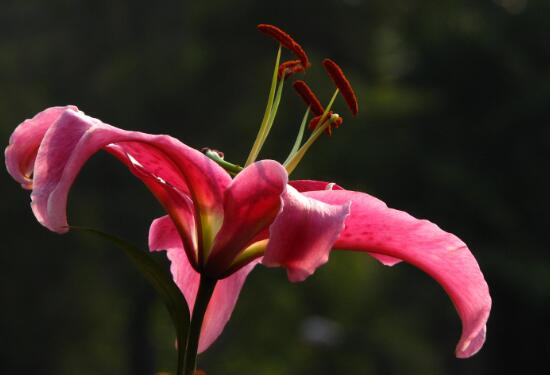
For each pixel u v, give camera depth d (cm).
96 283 2677
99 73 2838
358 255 3108
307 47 2814
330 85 2597
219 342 2859
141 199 2659
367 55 2880
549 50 2959
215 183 190
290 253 171
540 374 2823
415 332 3206
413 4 2941
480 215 2791
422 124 2920
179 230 197
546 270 2711
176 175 197
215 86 2767
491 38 2867
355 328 3162
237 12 2759
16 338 2542
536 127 2894
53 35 2900
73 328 2648
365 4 2864
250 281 2828
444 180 2734
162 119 2780
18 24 2909
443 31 2886
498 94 2936
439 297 3105
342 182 2719
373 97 2673
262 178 185
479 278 190
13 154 198
